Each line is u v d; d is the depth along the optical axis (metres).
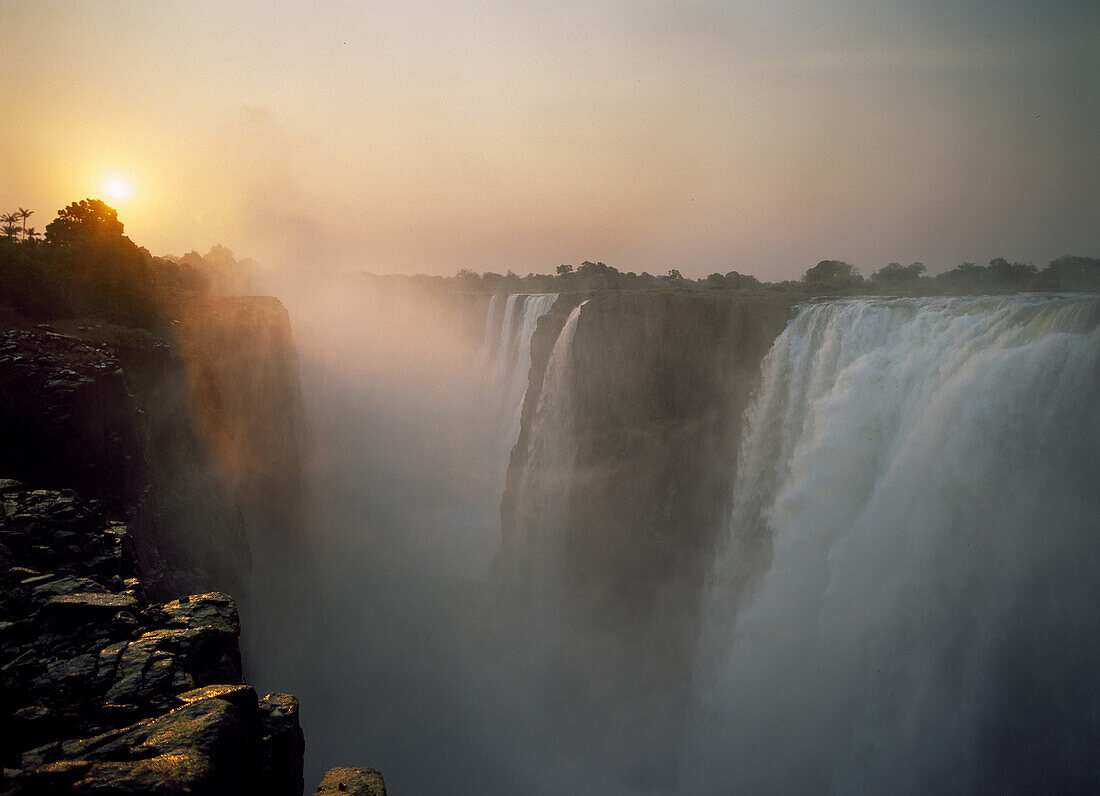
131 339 28.70
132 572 13.61
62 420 19.05
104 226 36.56
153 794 6.29
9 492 14.53
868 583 27.91
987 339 25.34
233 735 7.94
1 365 20.02
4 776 6.47
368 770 9.71
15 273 28.22
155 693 8.60
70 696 8.47
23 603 10.41
